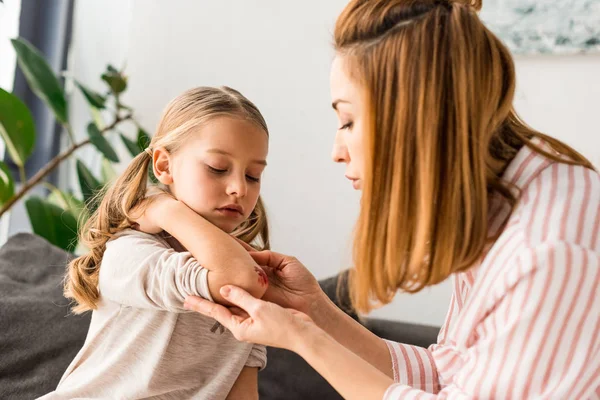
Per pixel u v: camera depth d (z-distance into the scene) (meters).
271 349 1.67
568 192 0.80
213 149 1.01
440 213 0.81
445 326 1.08
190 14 2.29
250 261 0.95
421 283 0.84
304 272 1.10
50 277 1.71
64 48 2.62
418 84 0.80
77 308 1.20
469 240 0.81
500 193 0.85
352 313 1.66
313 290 1.11
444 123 0.80
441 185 0.80
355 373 0.83
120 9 2.59
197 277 0.93
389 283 0.84
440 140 0.80
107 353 1.08
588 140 1.85
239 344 1.11
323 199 2.11
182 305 0.97
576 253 0.75
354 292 0.94
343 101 0.88
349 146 0.89
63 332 1.57
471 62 0.80
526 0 1.87
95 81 2.64
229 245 0.95
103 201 1.13
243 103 1.07
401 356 1.08
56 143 2.65
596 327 0.75
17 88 2.49
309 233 2.12
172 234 1.00
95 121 2.34
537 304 0.75
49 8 2.56
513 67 0.85
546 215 0.79
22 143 2.07
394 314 1.99
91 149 2.70
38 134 2.58
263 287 0.94
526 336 0.75
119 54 2.59
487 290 0.81
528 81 1.89
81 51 2.68
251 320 0.89
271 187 2.16
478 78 0.81
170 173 1.07
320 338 0.86
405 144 0.81
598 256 0.75
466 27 0.82
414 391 0.80
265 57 2.19
